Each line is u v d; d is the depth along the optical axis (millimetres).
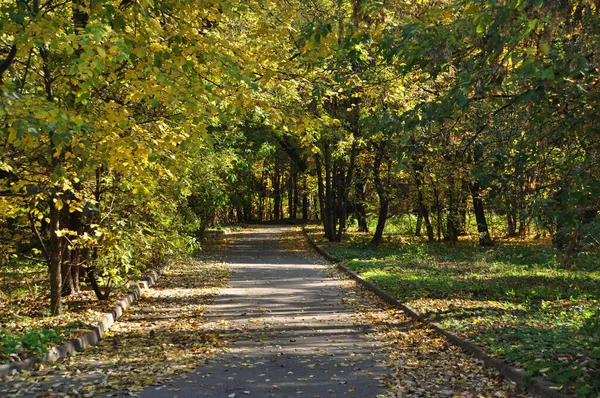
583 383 6129
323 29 8414
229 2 8508
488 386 6910
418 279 17203
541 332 9156
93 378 7520
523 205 6957
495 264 20625
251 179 55188
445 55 6887
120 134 9195
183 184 14742
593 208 6355
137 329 11164
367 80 12406
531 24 5656
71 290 14273
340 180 37250
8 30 7633
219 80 9242
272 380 7496
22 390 6816
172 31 8242
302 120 9961
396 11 8922
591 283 15031
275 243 39812
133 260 14219
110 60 7465
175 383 7344
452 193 30719
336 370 8008
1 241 13016
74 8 9250
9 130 7082
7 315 11336
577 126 6754
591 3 6223
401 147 6734
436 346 9328
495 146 8273
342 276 20453
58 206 10047
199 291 16656
